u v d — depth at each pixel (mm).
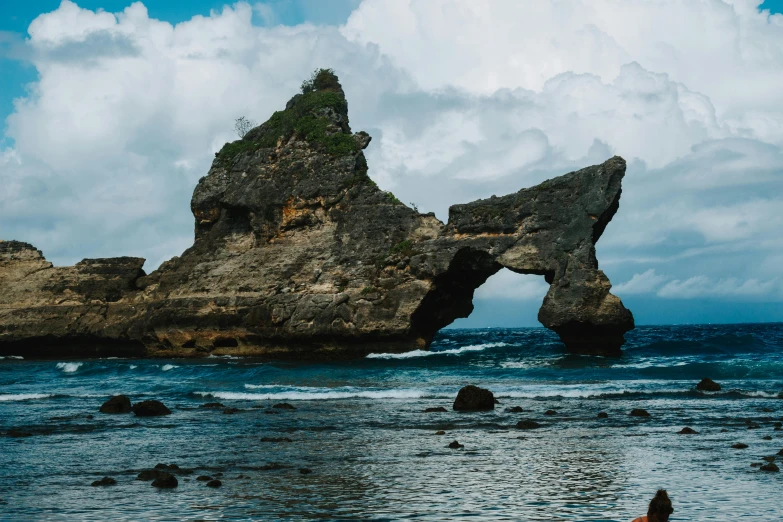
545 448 19188
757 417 24469
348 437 21422
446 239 52875
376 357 53438
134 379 44344
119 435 22484
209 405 29719
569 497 13852
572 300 48625
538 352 55000
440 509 13055
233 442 20859
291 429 23156
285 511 12984
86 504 13656
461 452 18766
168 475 15422
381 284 54062
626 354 56844
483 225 51906
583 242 49094
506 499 13742
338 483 15242
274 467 17031
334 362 51688
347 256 56531
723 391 31797
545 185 50812
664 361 48281
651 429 22250
